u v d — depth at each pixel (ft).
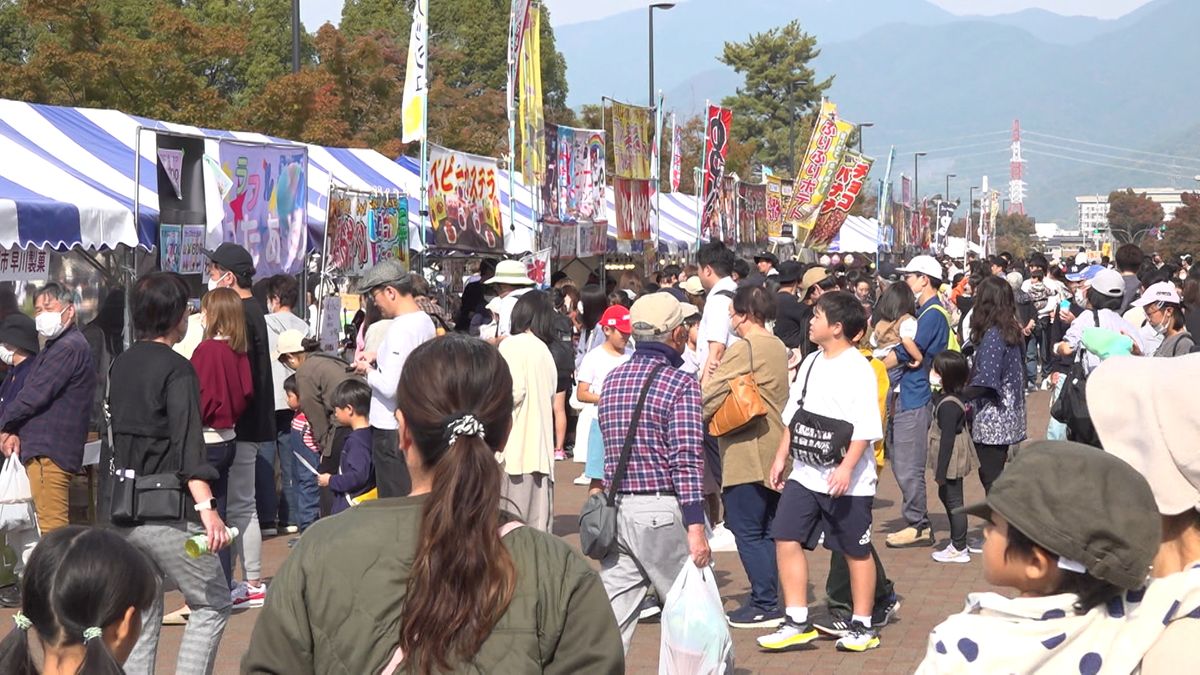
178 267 37.47
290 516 39.17
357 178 66.49
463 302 54.34
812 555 35.14
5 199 37.73
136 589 10.92
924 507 36.29
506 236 65.21
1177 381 9.14
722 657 18.42
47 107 50.24
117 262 45.98
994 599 9.16
